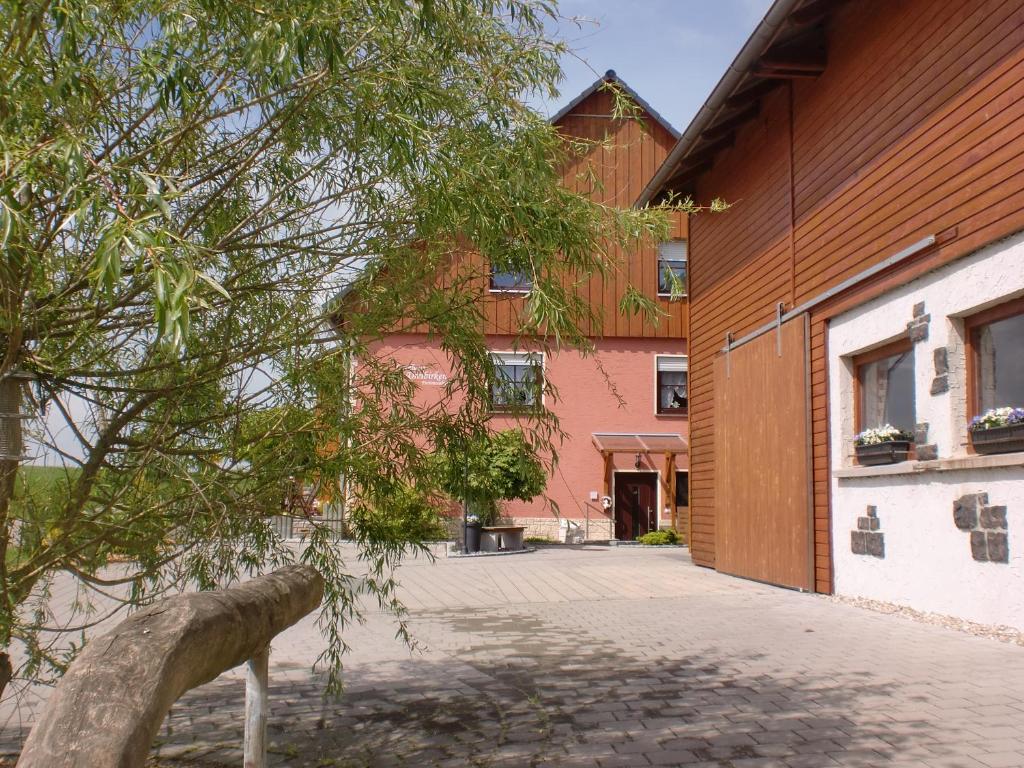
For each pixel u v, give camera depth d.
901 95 8.22
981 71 7.01
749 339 11.81
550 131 3.69
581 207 3.67
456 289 3.83
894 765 3.89
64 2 2.78
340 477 3.65
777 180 11.09
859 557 9.05
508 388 3.94
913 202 7.96
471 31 3.59
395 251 3.71
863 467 8.89
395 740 4.52
